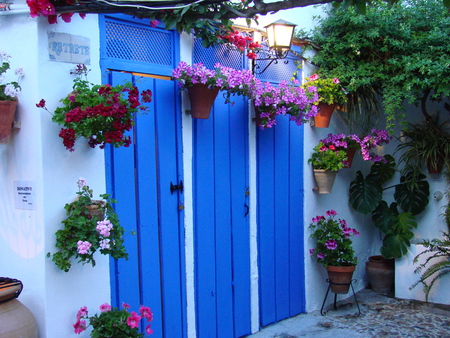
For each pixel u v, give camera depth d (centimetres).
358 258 594
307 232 510
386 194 620
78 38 306
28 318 274
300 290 504
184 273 381
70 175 301
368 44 491
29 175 291
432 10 509
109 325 294
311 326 470
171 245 371
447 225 563
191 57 389
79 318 292
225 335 418
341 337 443
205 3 269
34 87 285
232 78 370
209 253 402
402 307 528
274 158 467
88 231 284
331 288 507
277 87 448
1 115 279
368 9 496
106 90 268
